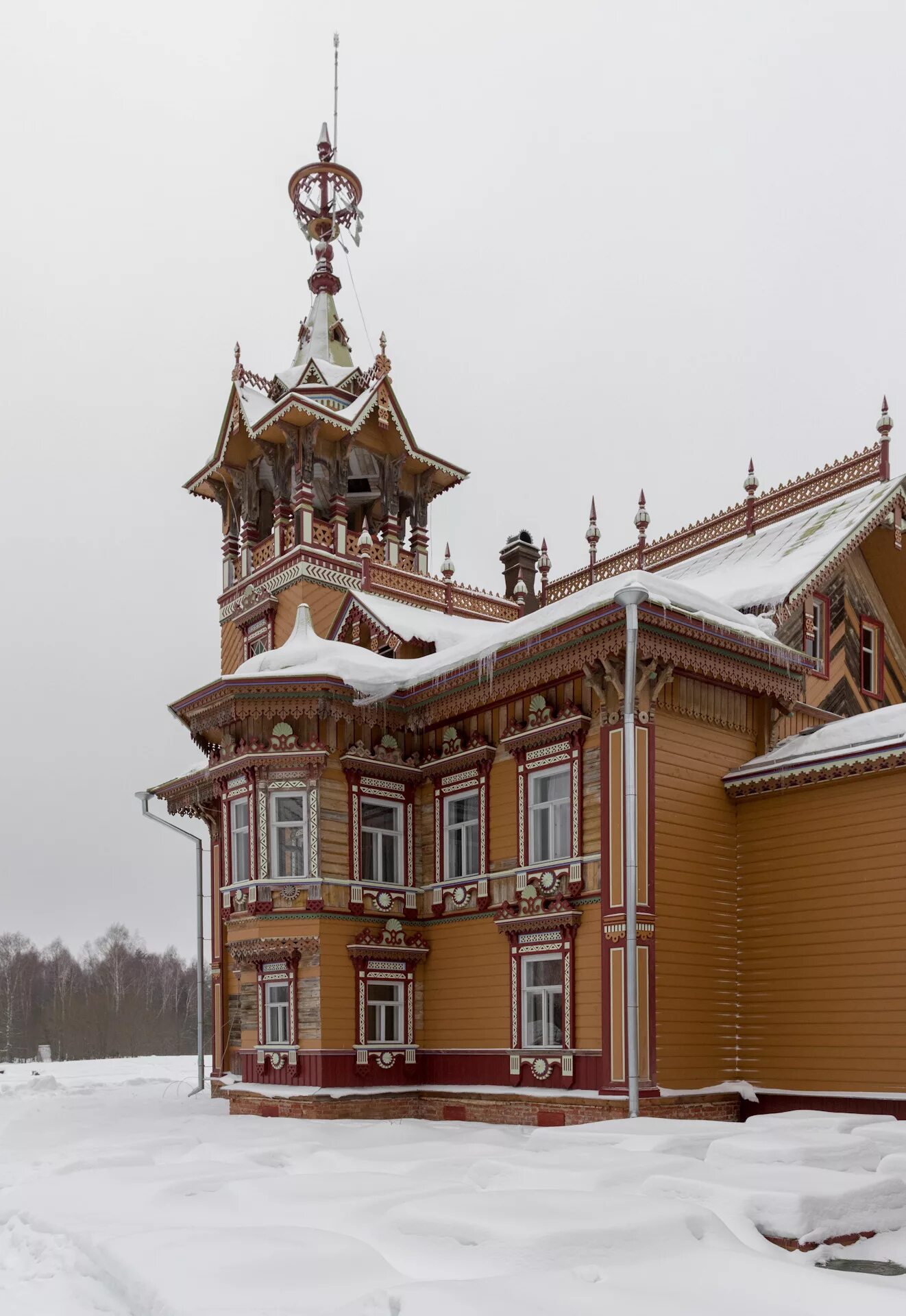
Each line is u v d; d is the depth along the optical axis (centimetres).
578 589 3272
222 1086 2633
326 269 3869
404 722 2356
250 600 3250
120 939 11550
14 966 10556
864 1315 711
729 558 2673
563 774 2030
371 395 3278
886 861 1778
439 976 2242
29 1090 2939
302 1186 1137
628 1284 768
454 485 3691
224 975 2878
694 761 1981
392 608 2786
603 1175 1093
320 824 2202
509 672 2098
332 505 3222
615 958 1811
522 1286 745
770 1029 1902
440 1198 984
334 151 3947
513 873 2084
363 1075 2134
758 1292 757
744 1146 1189
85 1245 954
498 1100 1995
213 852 2983
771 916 1942
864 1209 1039
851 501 2542
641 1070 1759
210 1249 860
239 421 3272
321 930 2144
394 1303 714
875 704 2516
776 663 2086
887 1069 1720
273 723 2272
